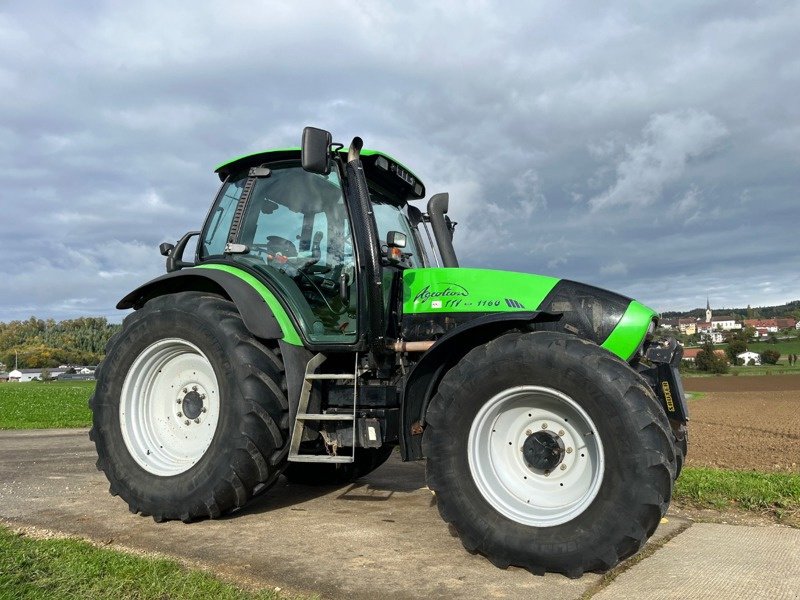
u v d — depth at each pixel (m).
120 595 2.54
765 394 30.88
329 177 4.28
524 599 2.62
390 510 4.21
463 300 3.94
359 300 3.87
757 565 3.08
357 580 2.81
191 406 4.13
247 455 3.70
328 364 4.09
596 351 3.05
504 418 3.29
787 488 4.65
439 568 3.00
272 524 3.80
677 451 3.70
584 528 2.88
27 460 6.46
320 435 4.02
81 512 4.06
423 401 3.61
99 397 4.17
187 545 3.32
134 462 4.01
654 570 3.00
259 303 3.92
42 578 2.69
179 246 4.75
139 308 4.75
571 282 3.84
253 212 4.43
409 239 4.90
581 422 3.12
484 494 3.13
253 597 2.56
